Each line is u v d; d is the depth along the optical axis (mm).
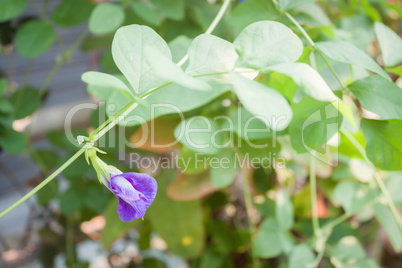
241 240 703
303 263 618
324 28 571
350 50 499
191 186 609
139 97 462
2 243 904
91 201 720
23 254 917
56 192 762
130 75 460
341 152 564
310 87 452
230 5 616
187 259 780
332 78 538
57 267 912
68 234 838
